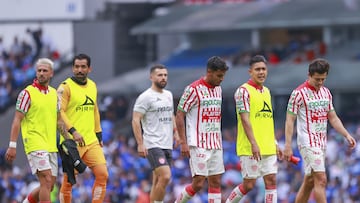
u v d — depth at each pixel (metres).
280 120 82.31
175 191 62.28
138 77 85.12
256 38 93.25
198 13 96.69
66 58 95.38
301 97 37.66
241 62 87.38
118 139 74.62
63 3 97.00
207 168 37.72
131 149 72.19
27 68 94.69
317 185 37.78
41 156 36.94
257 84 37.97
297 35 92.00
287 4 93.75
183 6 99.81
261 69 37.84
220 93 37.75
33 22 97.44
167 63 93.25
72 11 96.94
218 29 92.38
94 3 98.69
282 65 82.88
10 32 97.75
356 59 83.88
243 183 38.44
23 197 64.81
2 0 98.06
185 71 86.62
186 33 97.25
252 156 37.84
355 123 79.62
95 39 96.38
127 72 96.81
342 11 87.94
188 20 94.75
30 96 36.91
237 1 99.19
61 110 37.59
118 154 70.25
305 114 37.78
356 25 88.56
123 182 65.62
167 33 95.69
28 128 37.03
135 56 97.94
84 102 38.12
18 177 68.12
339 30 89.44
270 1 97.44
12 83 92.94
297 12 90.12
